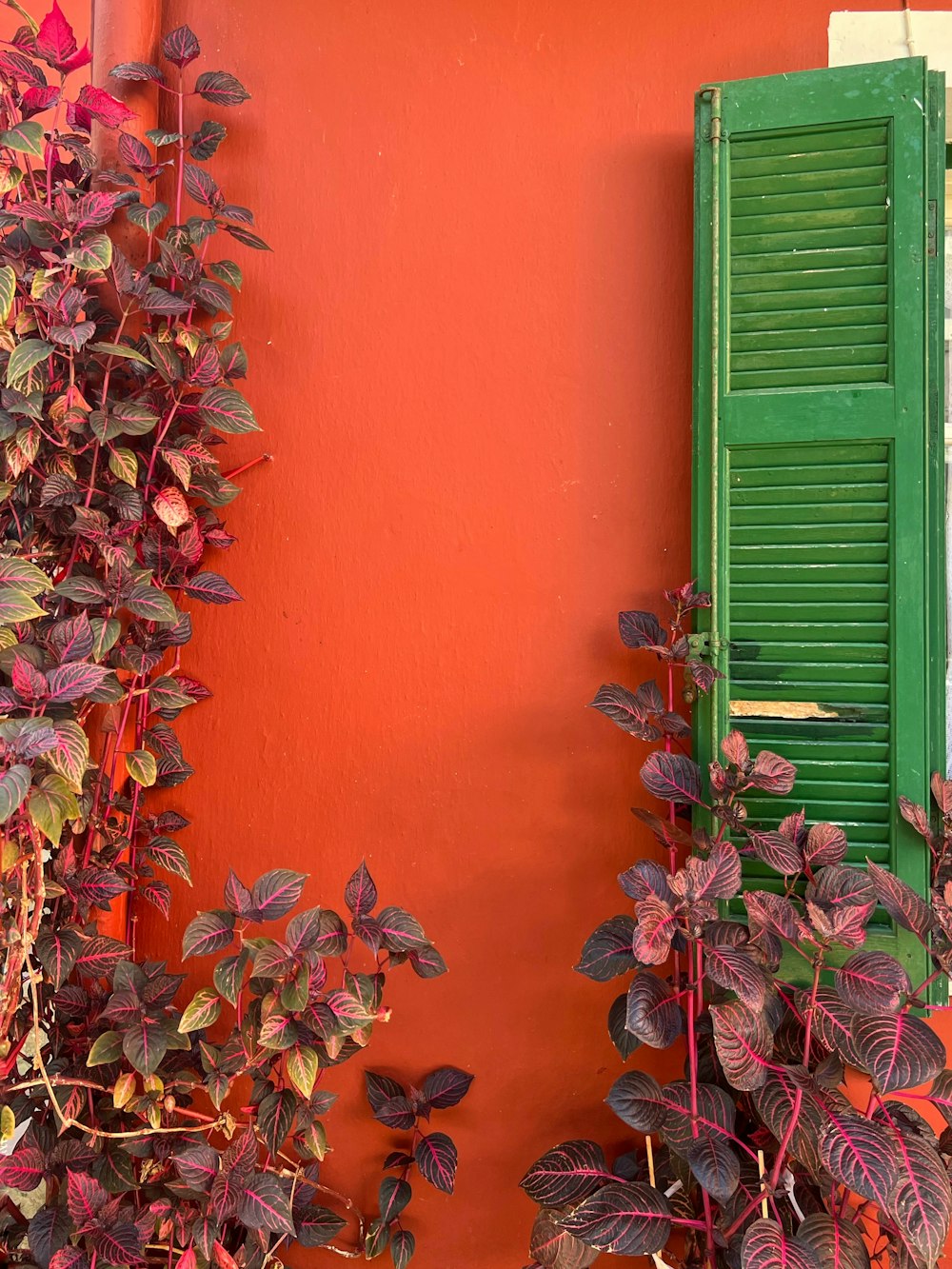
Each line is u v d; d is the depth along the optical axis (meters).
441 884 1.78
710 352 1.58
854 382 1.54
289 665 1.85
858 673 1.54
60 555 1.69
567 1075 1.73
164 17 1.91
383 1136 1.78
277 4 1.86
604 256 1.73
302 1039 1.45
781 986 1.43
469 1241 1.75
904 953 1.50
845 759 1.54
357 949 1.80
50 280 1.54
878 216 1.53
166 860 1.78
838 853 1.42
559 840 1.74
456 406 1.78
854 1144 1.18
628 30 1.72
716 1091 1.39
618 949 1.45
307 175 1.85
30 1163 1.50
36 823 1.36
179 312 1.65
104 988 1.73
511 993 1.75
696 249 1.59
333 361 1.84
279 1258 1.80
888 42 1.65
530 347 1.75
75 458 1.67
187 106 1.90
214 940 1.45
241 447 1.87
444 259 1.79
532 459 1.75
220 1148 1.76
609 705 1.53
